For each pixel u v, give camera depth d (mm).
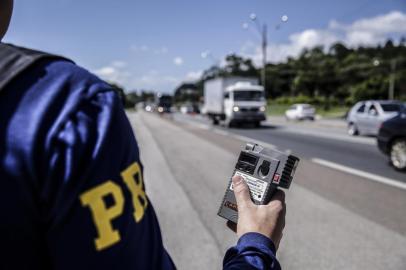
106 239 728
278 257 4410
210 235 5090
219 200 6902
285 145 15641
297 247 4684
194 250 4613
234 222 1107
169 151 13992
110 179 746
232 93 27625
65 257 723
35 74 763
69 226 714
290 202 6660
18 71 752
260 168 1118
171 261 1007
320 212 6059
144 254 816
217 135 21172
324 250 4586
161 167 10531
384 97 68188
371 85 69188
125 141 801
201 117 53438
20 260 717
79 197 711
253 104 27422
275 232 1011
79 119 739
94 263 723
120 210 750
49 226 721
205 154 13188
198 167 10523
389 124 9875
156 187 7984
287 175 1104
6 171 694
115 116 788
